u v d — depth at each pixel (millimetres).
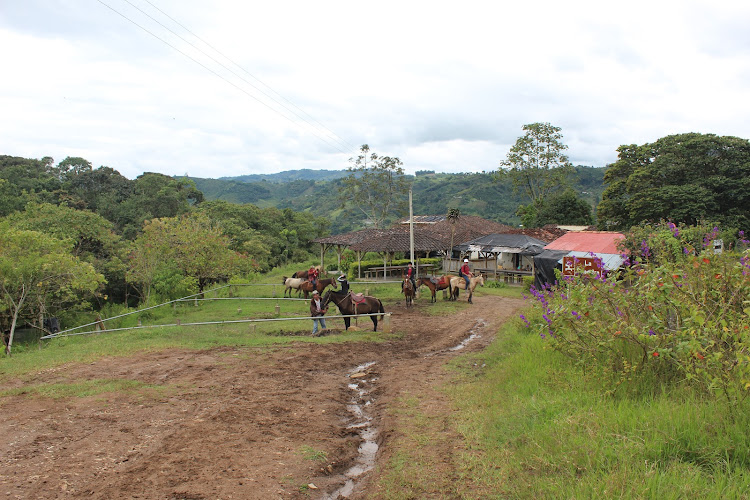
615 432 5832
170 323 19078
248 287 30828
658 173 35438
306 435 7477
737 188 32500
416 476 5992
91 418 7836
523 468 5750
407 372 11234
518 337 12922
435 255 45844
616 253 20078
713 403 5992
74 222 29984
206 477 5934
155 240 26250
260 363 11672
